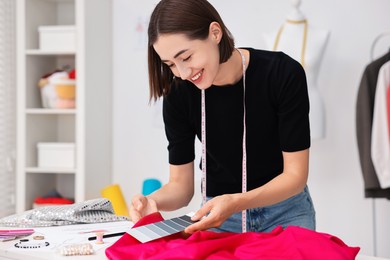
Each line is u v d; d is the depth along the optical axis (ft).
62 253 4.48
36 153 12.05
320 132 10.17
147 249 4.31
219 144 5.71
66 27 11.51
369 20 10.83
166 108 5.84
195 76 4.89
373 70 10.25
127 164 12.48
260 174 5.75
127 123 12.43
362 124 10.29
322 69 11.10
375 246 10.61
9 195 11.99
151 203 5.29
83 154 11.39
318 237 4.33
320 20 11.07
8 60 11.89
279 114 5.42
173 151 5.99
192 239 4.42
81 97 11.34
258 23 11.46
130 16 12.28
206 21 4.79
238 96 5.47
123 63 12.38
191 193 6.10
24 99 11.62
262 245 4.25
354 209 11.07
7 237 5.01
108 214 5.96
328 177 11.18
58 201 11.61
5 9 11.77
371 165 10.21
